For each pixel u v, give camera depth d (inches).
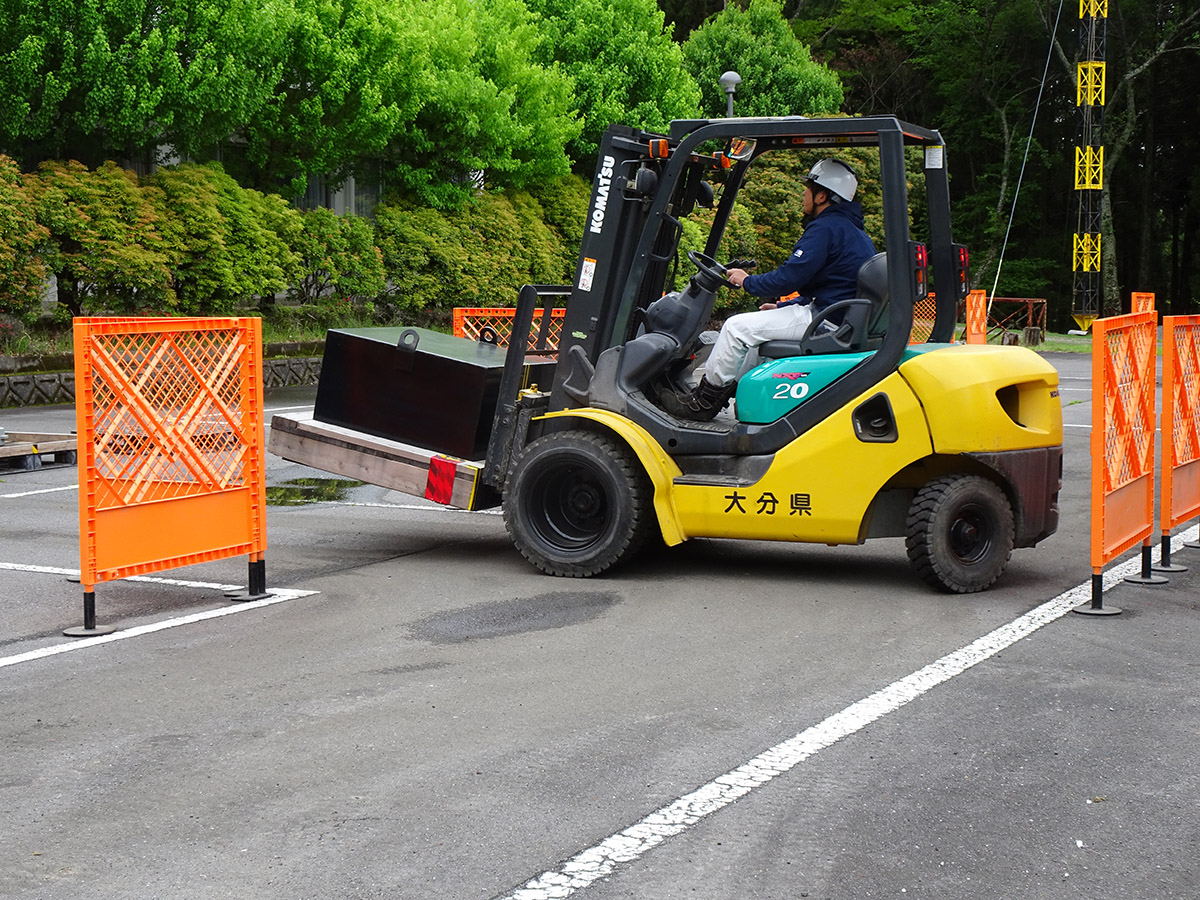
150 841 149.7
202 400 262.5
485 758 175.6
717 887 137.3
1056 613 256.4
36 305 745.6
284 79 855.7
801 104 1648.6
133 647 234.4
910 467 290.8
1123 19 1939.0
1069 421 616.7
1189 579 288.5
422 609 262.2
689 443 287.1
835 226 285.7
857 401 274.8
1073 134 2222.0
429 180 1034.1
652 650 230.1
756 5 1688.0
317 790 164.7
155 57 725.9
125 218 754.2
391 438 319.0
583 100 1182.3
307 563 311.3
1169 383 293.9
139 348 249.4
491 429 316.2
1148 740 182.5
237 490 270.8
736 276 291.0
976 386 270.4
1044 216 2269.9
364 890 136.8
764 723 189.6
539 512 295.6
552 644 234.5
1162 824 153.6
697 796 161.8
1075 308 1705.2
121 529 248.7
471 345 343.9
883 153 273.0
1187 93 2119.8
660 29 1259.2
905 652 228.4
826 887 137.3
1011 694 203.3
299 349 902.4
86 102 713.0
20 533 351.3
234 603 269.1
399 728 188.2
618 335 298.2
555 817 155.6
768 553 323.0
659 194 292.8
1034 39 2110.0
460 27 1006.4
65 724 191.6
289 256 860.0
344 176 991.0
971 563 275.7
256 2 761.6
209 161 842.8
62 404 717.9
